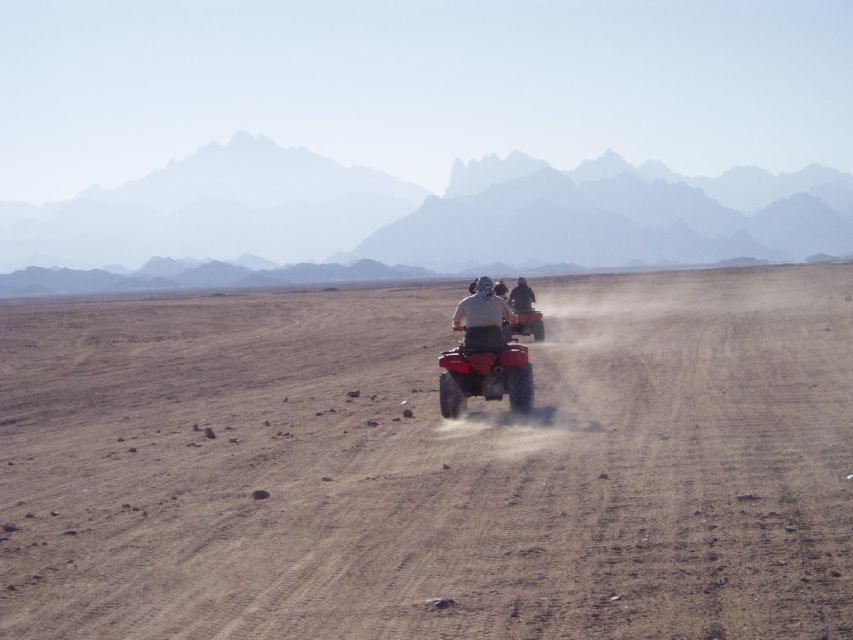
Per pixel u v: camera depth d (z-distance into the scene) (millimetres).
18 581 7711
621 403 14820
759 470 10164
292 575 7559
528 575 7297
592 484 9906
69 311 59062
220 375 22750
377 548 8125
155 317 48562
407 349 26953
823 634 6020
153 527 9125
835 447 11070
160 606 7027
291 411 16188
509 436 12773
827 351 20297
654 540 7977
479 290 14539
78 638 6504
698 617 6355
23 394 20859
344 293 85938
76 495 10672
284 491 10305
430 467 11117
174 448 13242
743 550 7625
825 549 7566
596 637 6113
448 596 6953
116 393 20312
